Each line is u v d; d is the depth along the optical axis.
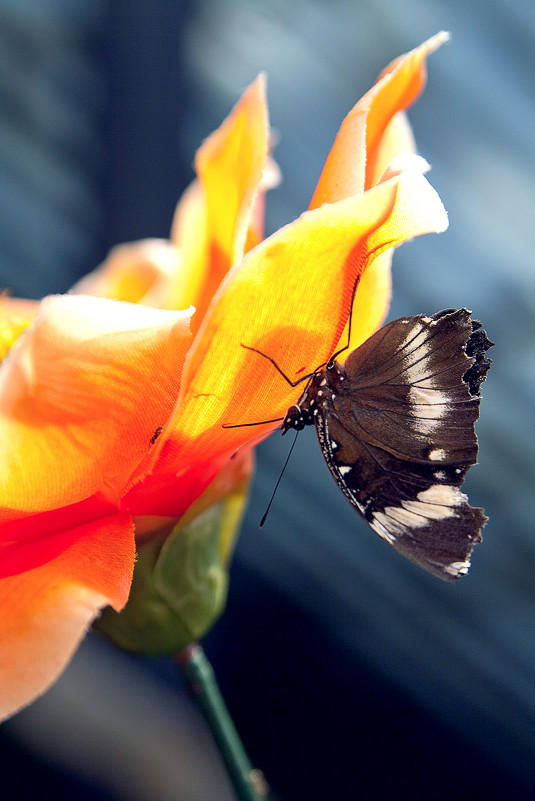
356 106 0.35
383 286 0.37
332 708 0.80
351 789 0.77
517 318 0.76
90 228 0.79
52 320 0.34
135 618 0.37
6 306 0.40
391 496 0.38
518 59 0.73
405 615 0.81
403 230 0.35
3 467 0.34
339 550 0.81
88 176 0.76
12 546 0.35
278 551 0.83
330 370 0.37
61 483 0.34
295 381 0.35
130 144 0.72
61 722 0.69
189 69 0.73
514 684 0.78
